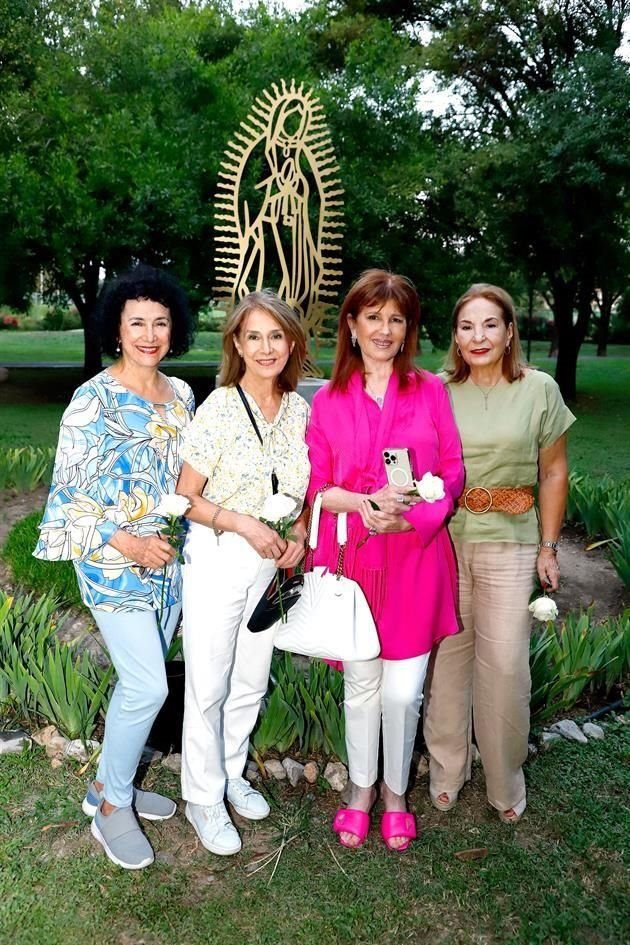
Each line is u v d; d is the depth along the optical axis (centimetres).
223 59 1286
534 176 1134
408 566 210
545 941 197
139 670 203
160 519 206
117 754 210
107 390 204
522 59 1396
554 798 253
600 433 1092
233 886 212
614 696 323
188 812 229
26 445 956
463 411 227
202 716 216
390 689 214
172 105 1139
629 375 1977
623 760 276
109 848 215
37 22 1368
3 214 1098
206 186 1138
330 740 263
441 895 210
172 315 211
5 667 286
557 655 311
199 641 210
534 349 3181
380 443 210
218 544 207
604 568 474
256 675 231
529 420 221
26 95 1198
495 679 225
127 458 201
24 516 546
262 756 269
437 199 1368
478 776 266
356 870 219
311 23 1345
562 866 222
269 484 211
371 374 218
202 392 1552
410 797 254
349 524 212
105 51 1207
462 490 219
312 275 483
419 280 1340
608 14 1272
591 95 1065
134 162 1077
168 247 1212
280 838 231
